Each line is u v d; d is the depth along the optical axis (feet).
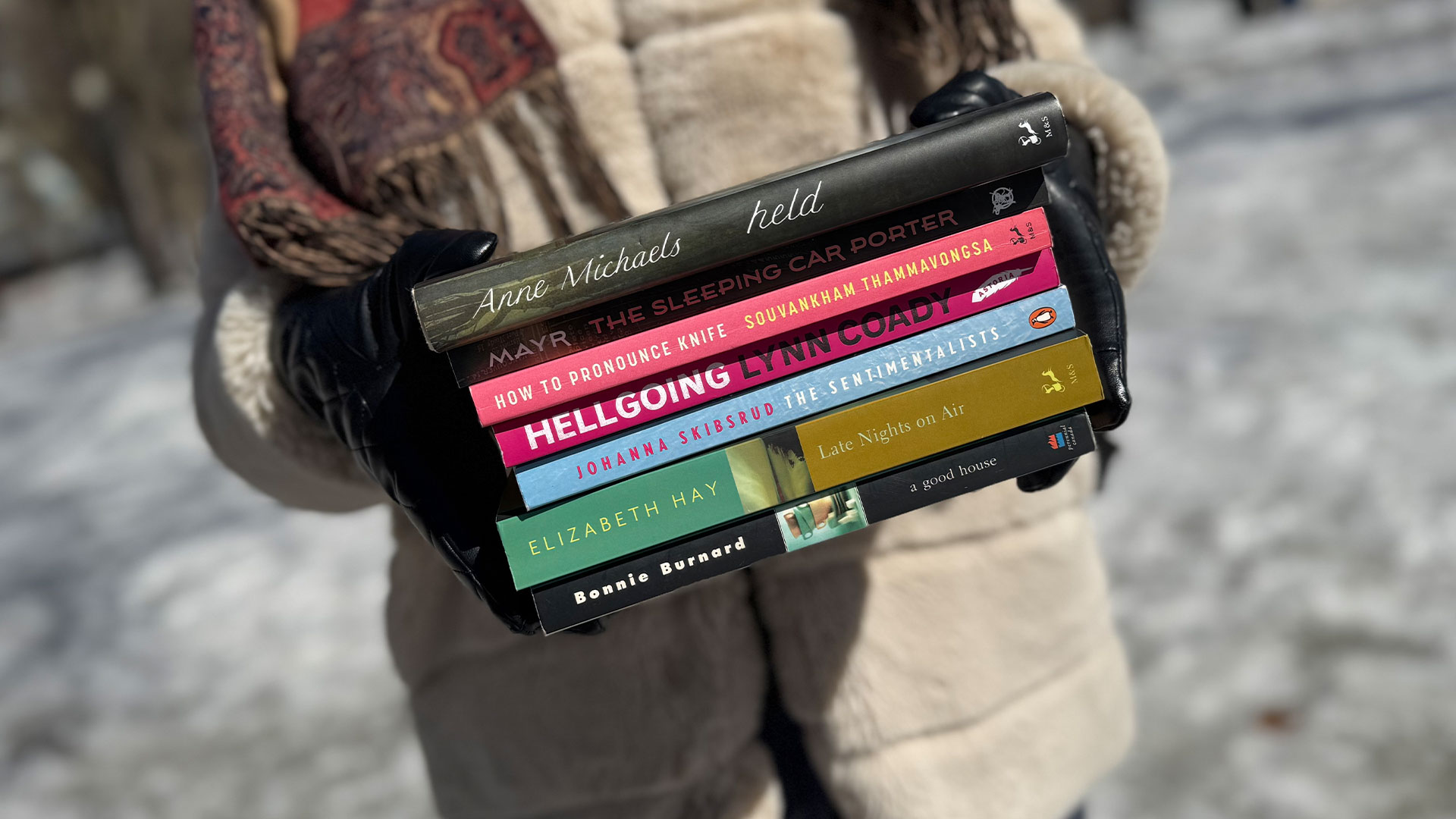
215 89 2.55
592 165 2.69
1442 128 20.48
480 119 2.64
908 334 2.08
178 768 8.68
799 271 2.05
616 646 2.90
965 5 2.68
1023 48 2.78
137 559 12.77
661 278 1.98
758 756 3.06
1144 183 2.56
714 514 2.07
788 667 3.00
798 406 2.08
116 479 16.44
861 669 2.95
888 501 2.08
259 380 2.48
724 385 2.06
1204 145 24.48
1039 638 3.11
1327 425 10.22
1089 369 2.08
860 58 2.82
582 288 1.97
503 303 1.95
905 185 1.98
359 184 2.55
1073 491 3.22
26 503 16.35
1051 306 2.09
